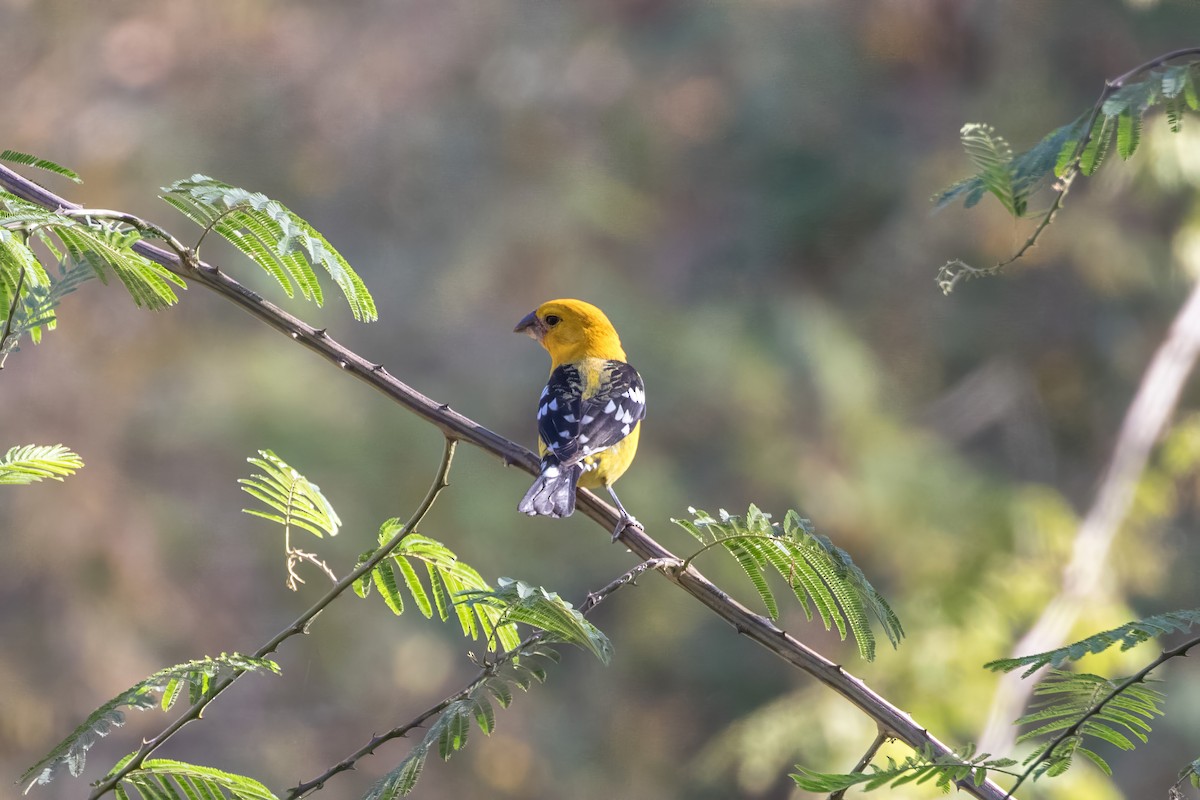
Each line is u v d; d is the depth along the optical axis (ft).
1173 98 14.15
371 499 54.54
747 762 40.63
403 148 61.98
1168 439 41.96
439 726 12.50
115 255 13.10
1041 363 55.31
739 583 52.34
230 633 54.19
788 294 57.93
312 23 63.87
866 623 13.82
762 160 60.80
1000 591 41.73
